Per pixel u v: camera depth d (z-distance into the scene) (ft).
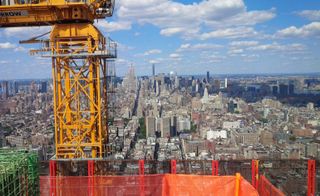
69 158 63.26
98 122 64.59
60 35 63.77
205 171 50.90
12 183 41.63
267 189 46.24
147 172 52.16
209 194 43.57
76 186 48.75
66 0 62.75
